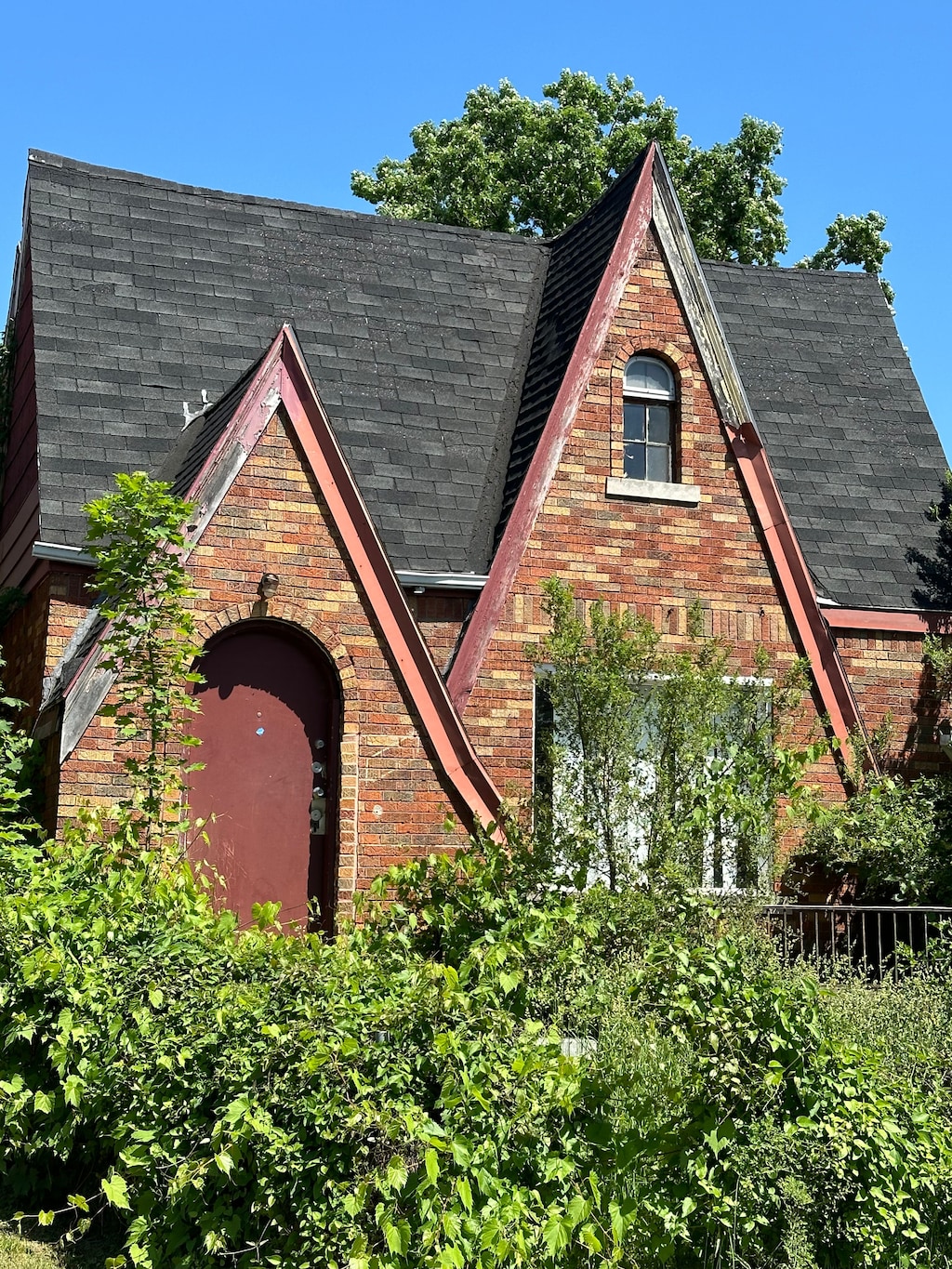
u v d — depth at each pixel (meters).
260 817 10.98
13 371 15.38
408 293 15.40
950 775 13.70
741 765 8.86
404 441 13.58
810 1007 6.68
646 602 12.91
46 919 6.96
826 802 13.09
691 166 30.78
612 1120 6.21
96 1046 6.50
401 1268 5.38
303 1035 5.71
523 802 10.88
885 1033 8.49
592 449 12.99
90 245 14.33
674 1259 6.23
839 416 15.80
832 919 11.11
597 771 10.88
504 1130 5.70
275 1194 5.68
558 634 11.12
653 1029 6.99
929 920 11.61
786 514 13.38
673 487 13.12
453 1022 6.12
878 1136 6.31
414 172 31.39
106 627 10.28
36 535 11.77
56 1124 6.65
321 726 11.25
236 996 6.28
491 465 13.68
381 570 11.19
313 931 10.95
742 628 13.17
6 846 8.17
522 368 14.89
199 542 10.70
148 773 8.96
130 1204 6.16
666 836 10.38
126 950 6.96
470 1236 5.37
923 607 14.09
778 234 30.41
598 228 14.68
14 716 12.96
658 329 13.46
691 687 10.88
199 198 15.48
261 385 11.01
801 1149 6.26
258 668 11.10
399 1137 5.55
